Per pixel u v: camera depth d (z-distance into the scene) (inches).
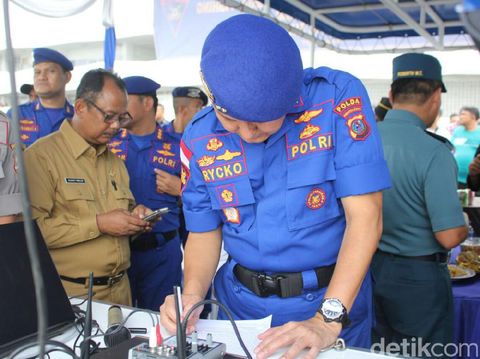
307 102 44.6
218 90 34.8
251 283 47.7
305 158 43.8
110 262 70.1
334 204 45.2
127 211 71.0
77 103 70.5
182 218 123.8
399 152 71.4
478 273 84.1
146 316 48.4
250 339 41.2
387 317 76.1
